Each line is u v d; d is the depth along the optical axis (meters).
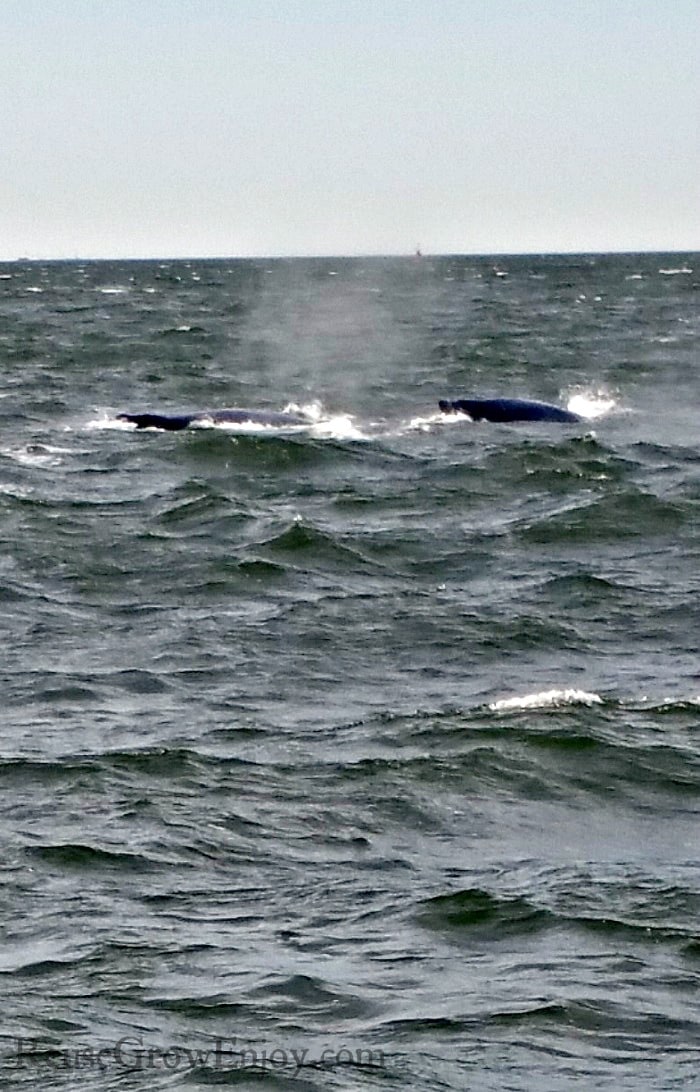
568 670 81.69
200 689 77.88
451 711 73.31
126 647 84.81
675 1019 46.66
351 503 122.94
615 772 66.69
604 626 89.62
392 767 66.12
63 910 53.22
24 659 82.56
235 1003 47.19
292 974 48.88
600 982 48.69
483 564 103.44
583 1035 45.78
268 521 112.56
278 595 95.38
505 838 60.59
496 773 66.12
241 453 141.38
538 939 51.56
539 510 119.81
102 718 73.25
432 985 48.38
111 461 141.50
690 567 102.56
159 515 115.44
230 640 86.12
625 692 77.75
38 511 117.06
